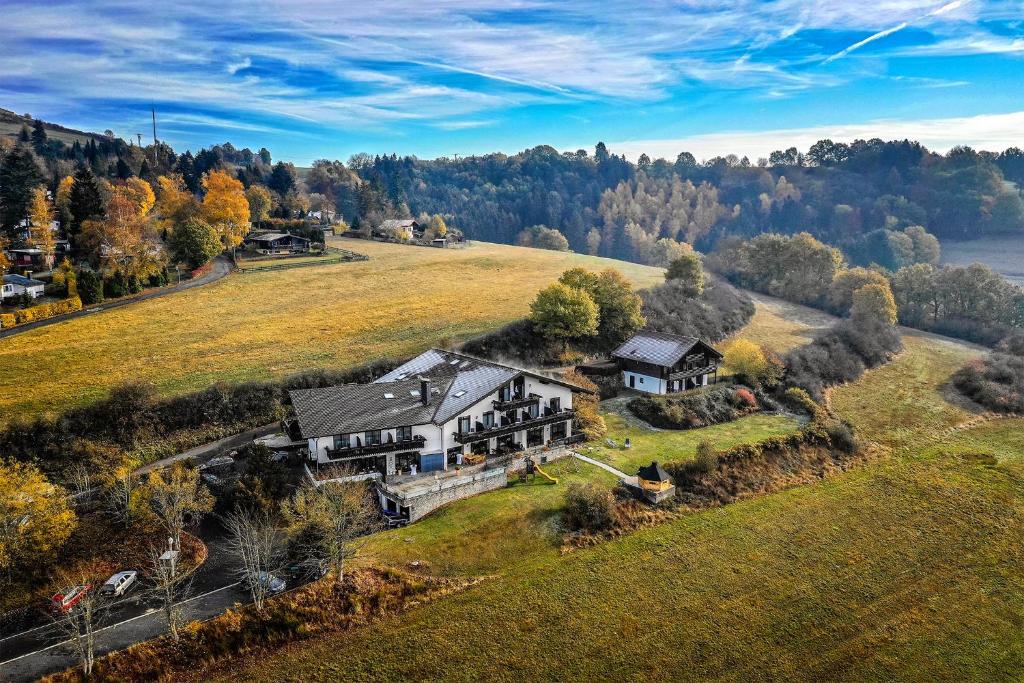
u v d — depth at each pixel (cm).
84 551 5362
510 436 7369
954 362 12144
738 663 4741
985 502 7100
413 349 9662
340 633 4747
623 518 6294
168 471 6250
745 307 14062
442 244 19062
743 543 6153
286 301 11912
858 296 13138
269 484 5934
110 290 11294
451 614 4981
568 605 5169
